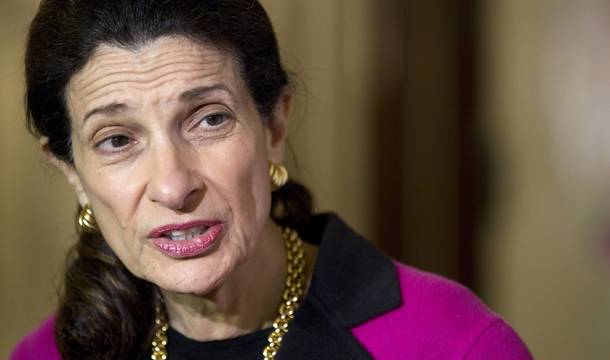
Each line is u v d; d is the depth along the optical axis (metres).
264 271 1.69
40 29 1.48
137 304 1.79
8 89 3.19
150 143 1.40
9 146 3.28
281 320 1.71
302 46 3.42
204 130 1.43
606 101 3.63
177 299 1.67
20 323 3.39
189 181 1.37
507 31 3.75
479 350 1.55
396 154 3.69
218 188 1.42
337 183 3.60
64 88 1.46
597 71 3.63
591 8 3.62
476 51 3.75
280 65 1.65
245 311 1.69
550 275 3.81
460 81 3.73
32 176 3.34
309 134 3.51
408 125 3.70
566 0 3.66
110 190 1.45
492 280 3.88
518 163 3.82
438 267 3.83
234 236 1.47
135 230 1.46
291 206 1.87
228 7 1.45
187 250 1.43
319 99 3.48
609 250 3.68
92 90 1.38
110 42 1.34
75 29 1.37
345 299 1.67
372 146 3.66
